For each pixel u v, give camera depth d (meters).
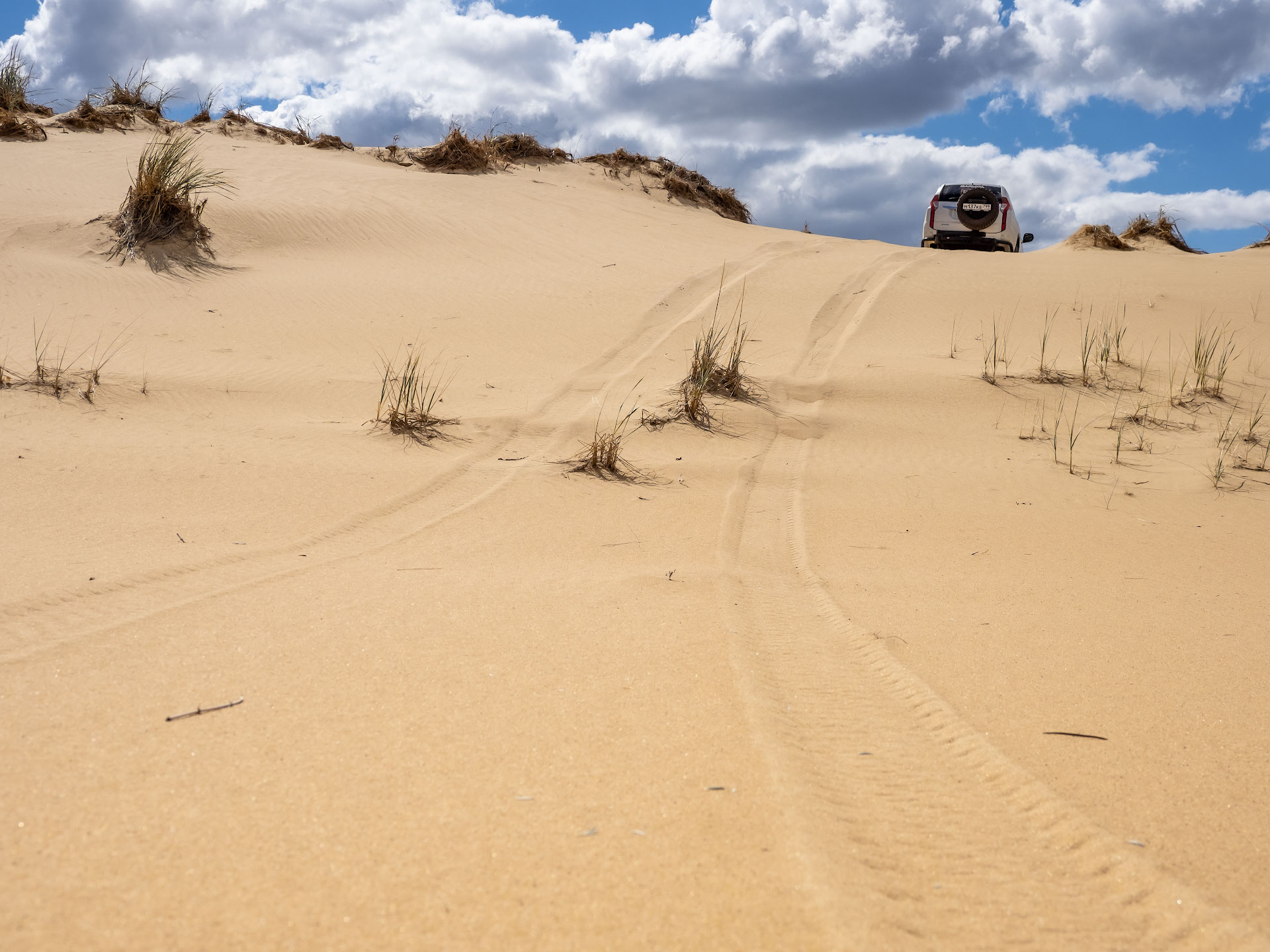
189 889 1.92
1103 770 2.75
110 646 3.26
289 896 1.92
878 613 4.26
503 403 8.57
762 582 4.71
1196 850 2.34
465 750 2.60
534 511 5.97
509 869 2.05
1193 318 12.23
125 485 5.76
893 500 6.70
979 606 4.43
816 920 1.91
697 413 8.48
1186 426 8.94
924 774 2.66
